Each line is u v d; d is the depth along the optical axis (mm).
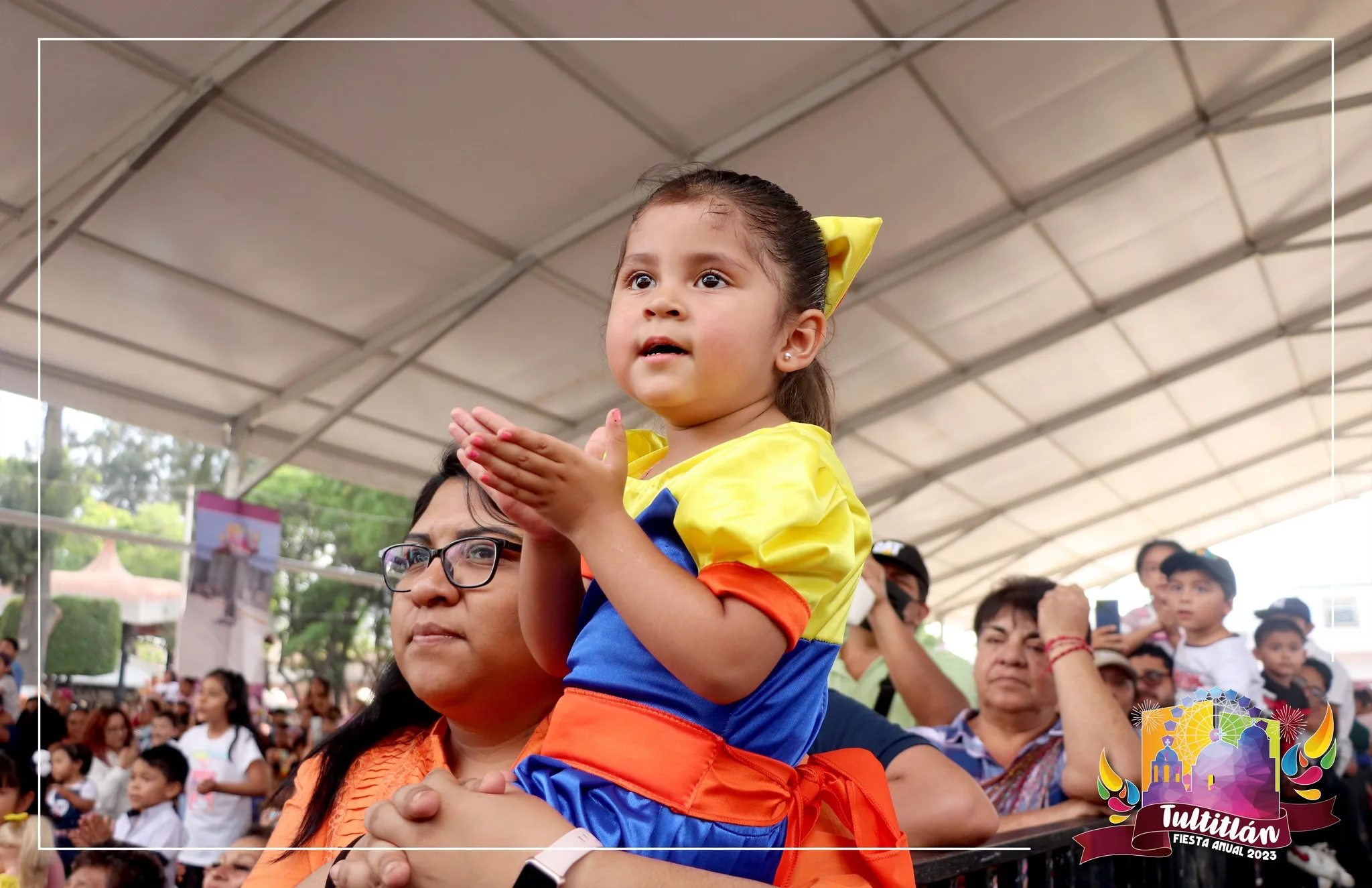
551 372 9797
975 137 8375
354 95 6406
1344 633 5230
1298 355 14164
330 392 9805
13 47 5570
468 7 5945
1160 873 1984
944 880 1337
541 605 944
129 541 9094
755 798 850
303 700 9766
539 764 865
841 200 8672
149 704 8109
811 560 841
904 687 3020
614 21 6219
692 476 876
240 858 2316
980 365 12172
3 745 6004
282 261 7781
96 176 6457
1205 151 9641
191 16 5641
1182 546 3512
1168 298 12031
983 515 16953
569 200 7645
